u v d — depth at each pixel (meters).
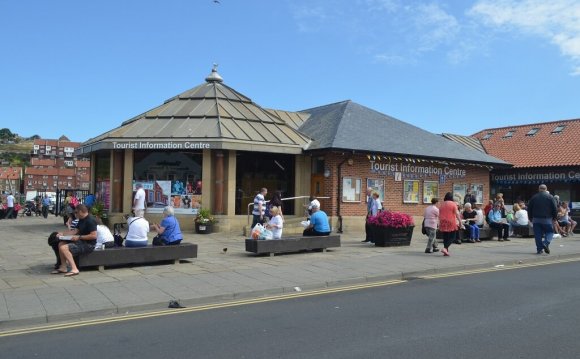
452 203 13.73
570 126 33.03
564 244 17.23
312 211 14.62
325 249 14.26
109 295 8.44
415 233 20.91
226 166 19.53
